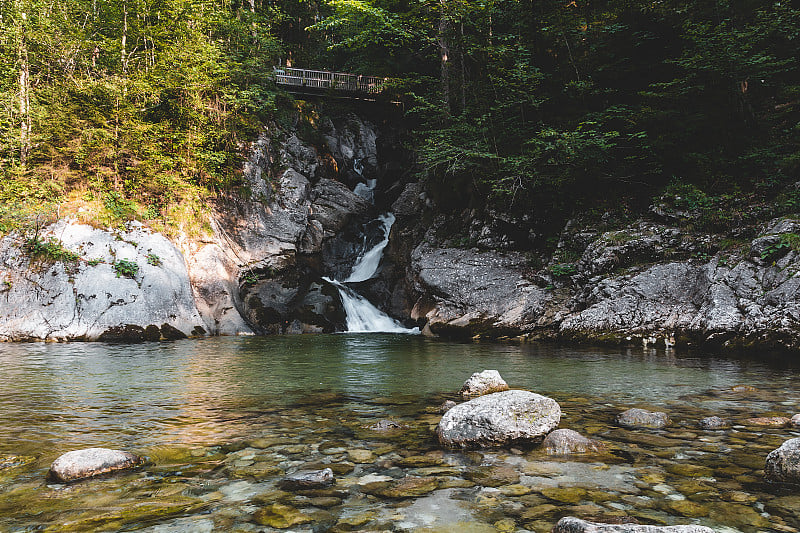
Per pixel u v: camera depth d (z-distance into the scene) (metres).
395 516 2.61
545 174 15.08
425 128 20.78
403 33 17.05
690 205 12.33
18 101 14.24
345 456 3.64
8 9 15.22
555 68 16.62
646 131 14.14
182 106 16.69
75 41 16.19
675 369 7.98
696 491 2.94
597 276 12.62
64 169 14.10
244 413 5.05
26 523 2.52
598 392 6.13
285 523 2.53
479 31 17.06
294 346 11.56
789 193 11.10
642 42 14.82
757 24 12.79
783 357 8.66
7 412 5.05
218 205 16.61
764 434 4.19
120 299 12.39
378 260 19.06
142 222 14.32
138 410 5.17
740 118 13.31
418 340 13.16
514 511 2.67
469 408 4.05
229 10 21.44
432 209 18.84
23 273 12.19
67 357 9.20
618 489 2.98
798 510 2.67
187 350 10.52
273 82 21.25
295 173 19.45
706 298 10.46
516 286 14.13
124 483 3.10
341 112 25.00
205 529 2.46
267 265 16.50
